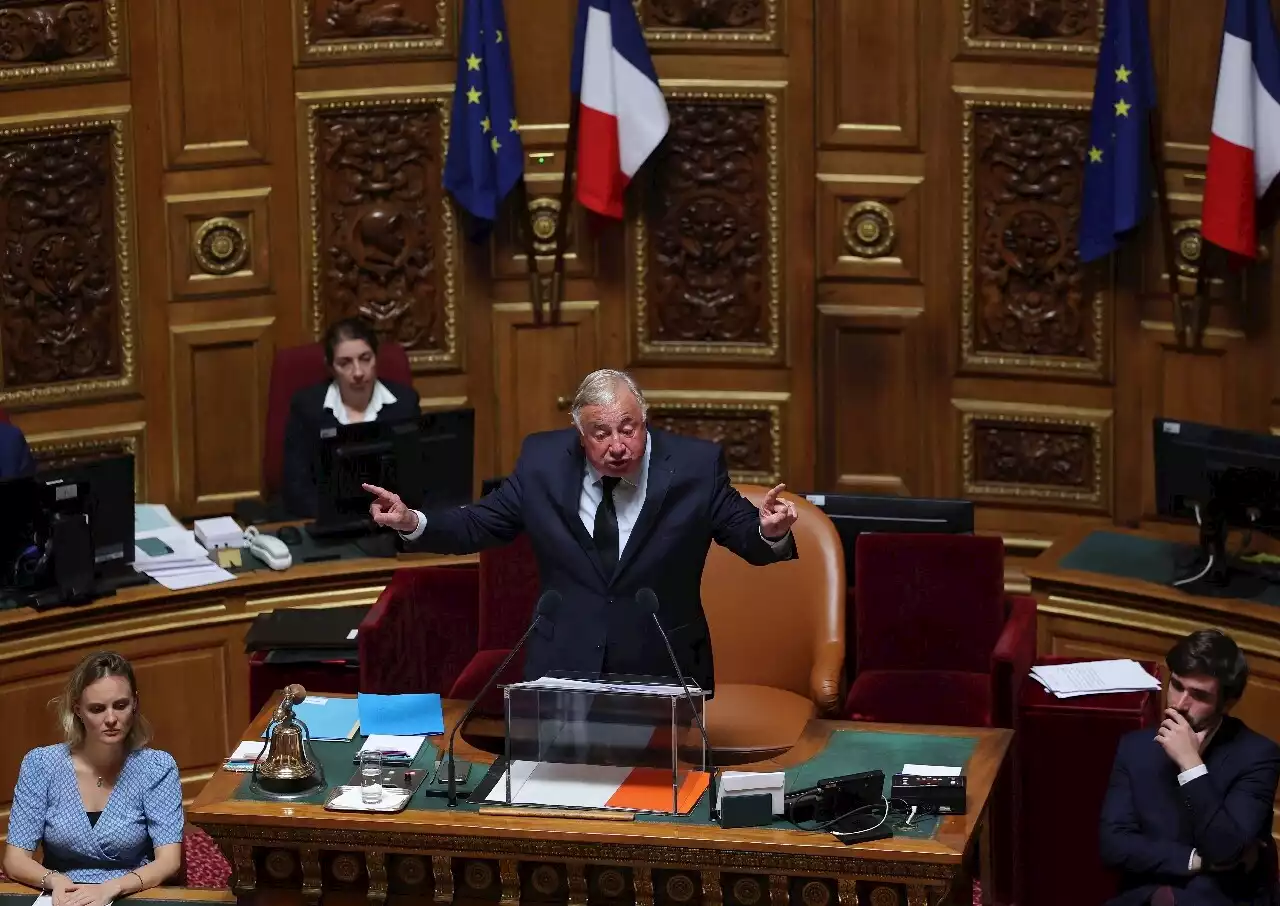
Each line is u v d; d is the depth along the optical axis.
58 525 23.44
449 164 28.48
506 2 28.72
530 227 29.27
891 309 29.06
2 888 18.97
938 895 16.36
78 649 23.73
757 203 29.20
